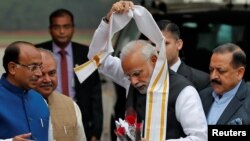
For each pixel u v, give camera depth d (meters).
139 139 9.40
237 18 16.25
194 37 15.98
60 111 10.73
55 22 14.00
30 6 41.06
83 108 13.90
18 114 9.62
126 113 9.72
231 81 10.02
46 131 9.95
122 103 15.52
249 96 10.09
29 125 9.69
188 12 16.45
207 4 17.47
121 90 15.55
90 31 40.53
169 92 9.57
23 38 38.94
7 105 9.59
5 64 9.62
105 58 10.16
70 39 14.11
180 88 9.57
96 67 10.14
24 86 9.62
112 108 17.39
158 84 9.57
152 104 9.57
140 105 9.75
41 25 41.06
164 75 9.59
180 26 16.14
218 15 16.34
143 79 9.54
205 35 16.02
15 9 40.94
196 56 15.75
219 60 9.98
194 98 9.57
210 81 10.62
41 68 9.70
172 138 9.55
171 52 11.34
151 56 9.55
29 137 9.52
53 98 10.74
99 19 41.84
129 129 9.44
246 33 15.99
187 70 11.56
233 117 10.03
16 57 9.52
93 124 13.97
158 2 16.92
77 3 41.78
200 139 9.44
